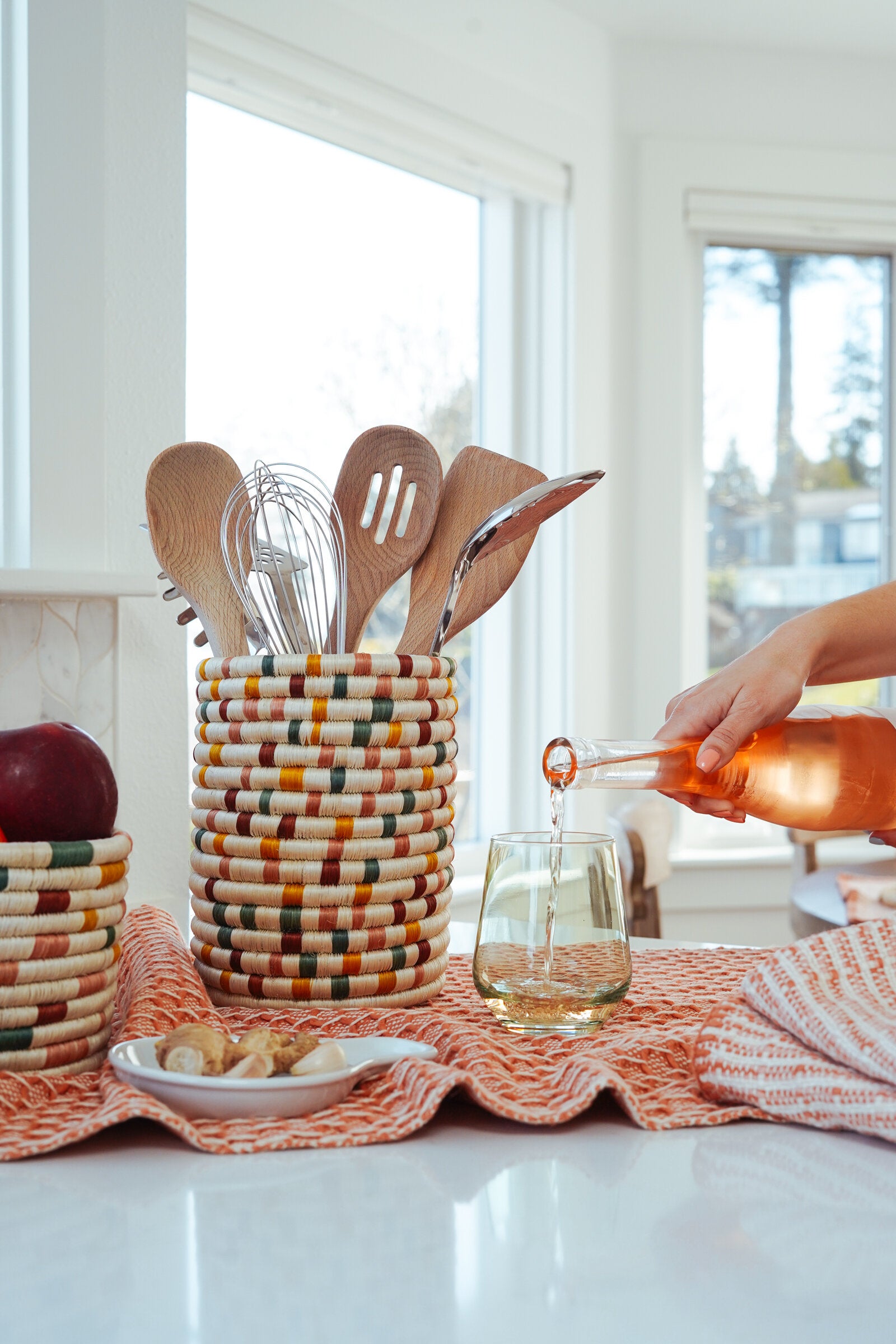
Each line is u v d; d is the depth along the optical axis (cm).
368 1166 45
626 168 230
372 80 181
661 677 232
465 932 103
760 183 236
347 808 65
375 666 66
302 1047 52
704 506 243
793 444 249
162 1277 35
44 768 55
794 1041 51
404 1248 37
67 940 54
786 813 79
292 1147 46
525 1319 33
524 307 221
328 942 65
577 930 62
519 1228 39
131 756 104
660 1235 39
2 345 99
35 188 97
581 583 220
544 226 220
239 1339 32
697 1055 52
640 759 70
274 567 75
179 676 108
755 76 237
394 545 76
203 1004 62
